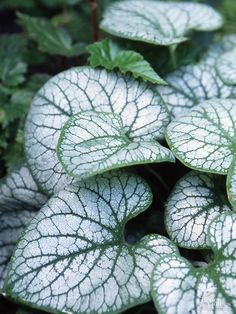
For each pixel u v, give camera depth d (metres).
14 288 0.39
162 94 0.53
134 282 0.40
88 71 0.49
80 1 0.75
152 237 0.42
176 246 0.41
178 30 0.56
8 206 0.51
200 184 0.45
